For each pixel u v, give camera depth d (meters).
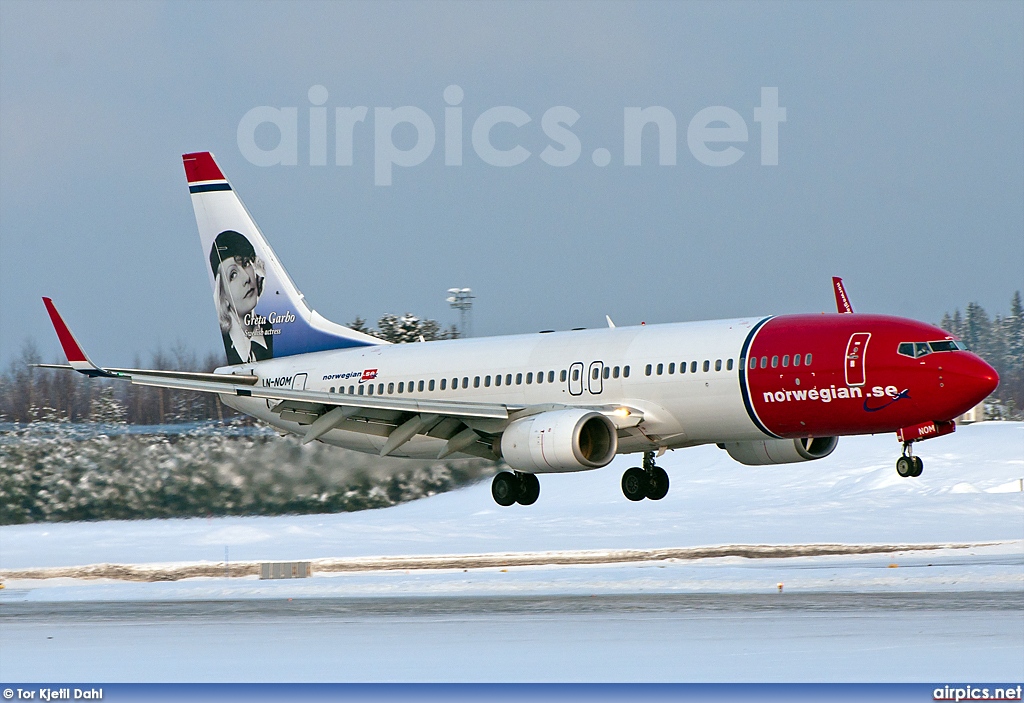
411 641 91.75
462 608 107.38
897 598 103.31
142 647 93.75
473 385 167.62
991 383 137.75
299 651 89.62
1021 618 92.25
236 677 81.69
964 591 106.38
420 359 174.38
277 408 174.12
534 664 82.19
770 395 145.62
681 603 105.25
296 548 173.38
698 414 151.00
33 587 139.88
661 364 152.88
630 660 82.31
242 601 118.06
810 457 162.00
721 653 83.31
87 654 91.75
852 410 142.62
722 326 152.88
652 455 166.75
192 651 91.31
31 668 87.25
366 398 162.00
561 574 131.50
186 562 159.38
